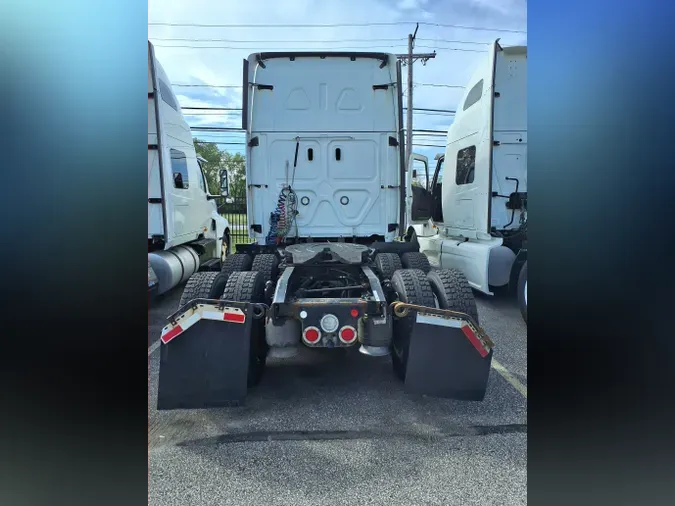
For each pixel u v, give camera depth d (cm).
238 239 1202
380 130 542
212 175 992
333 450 270
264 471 250
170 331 296
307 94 537
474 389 312
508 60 610
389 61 535
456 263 675
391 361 409
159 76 557
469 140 672
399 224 549
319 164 542
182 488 236
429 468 252
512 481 240
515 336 491
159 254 575
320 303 310
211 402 300
